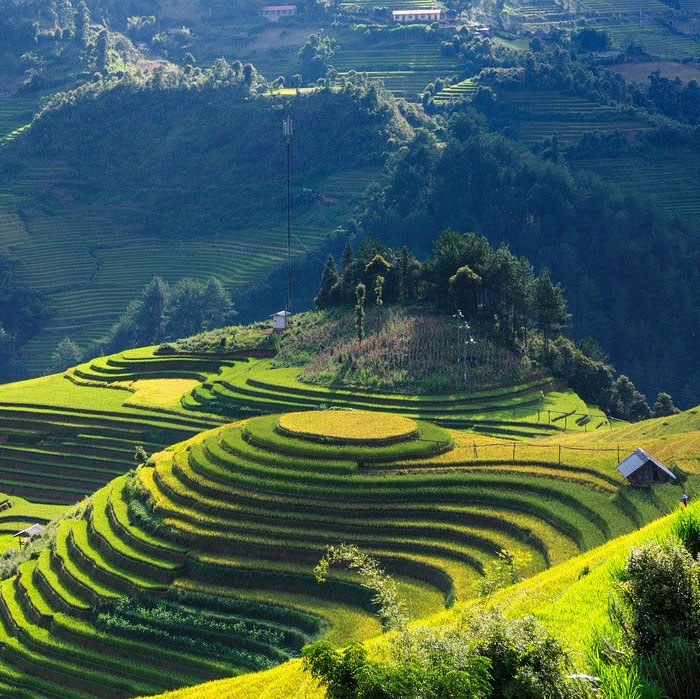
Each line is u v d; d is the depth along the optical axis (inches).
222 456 4680.1
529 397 6220.5
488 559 3668.8
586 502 3794.3
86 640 3892.7
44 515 5851.4
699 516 1494.8
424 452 4503.0
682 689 1262.3
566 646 1349.7
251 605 3786.9
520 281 7047.2
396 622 1427.2
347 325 7199.8
